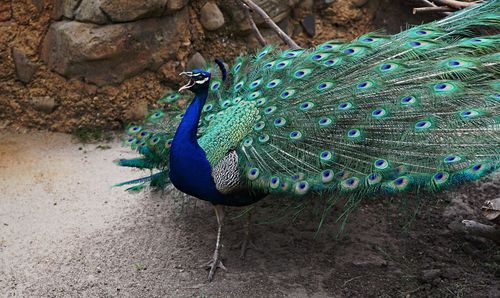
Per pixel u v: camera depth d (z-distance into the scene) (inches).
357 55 165.9
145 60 198.1
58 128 198.7
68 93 197.2
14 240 170.4
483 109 156.6
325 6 216.7
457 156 152.9
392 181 153.6
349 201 157.5
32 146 194.1
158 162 172.9
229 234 173.3
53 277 163.5
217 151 160.4
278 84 166.7
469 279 163.9
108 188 183.3
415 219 176.6
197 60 205.2
